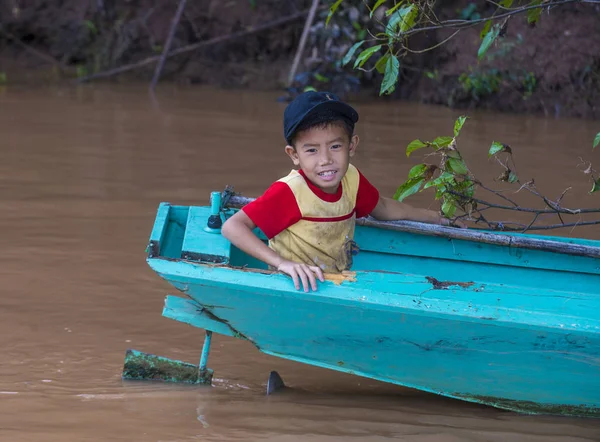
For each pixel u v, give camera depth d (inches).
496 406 139.8
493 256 162.6
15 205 241.1
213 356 159.0
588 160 303.4
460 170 161.5
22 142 323.3
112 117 383.2
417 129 368.5
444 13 457.1
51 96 440.1
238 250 159.3
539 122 390.6
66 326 166.2
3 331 162.1
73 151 310.0
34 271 193.3
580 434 128.9
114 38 532.7
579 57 414.3
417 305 127.0
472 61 434.3
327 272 134.2
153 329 167.8
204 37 523.2
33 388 137.7
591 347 126.6
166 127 362.0
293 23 509.0
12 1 548.1
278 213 137.5
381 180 272.7
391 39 160.9
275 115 401.4
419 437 124.2
